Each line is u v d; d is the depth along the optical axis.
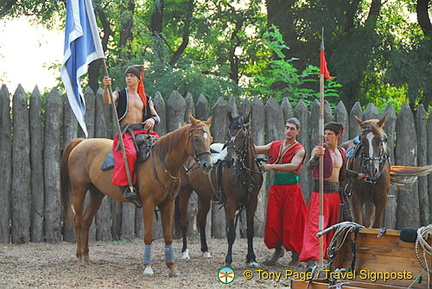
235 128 9.23
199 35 25.05
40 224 12.57
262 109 13.84
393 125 13.92
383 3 23.70
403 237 5.90
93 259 10.47
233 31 26.88
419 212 14.02
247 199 9.56
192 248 12.09
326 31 20.83
